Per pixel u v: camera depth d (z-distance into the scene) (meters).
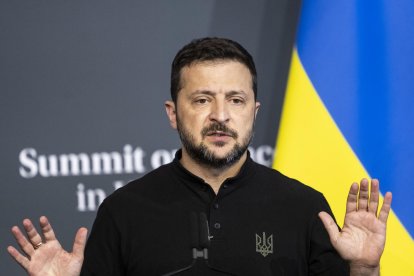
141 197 6.75
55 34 10.48
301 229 6.56
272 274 6.37
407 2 9.30
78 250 5.99
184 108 6.40
